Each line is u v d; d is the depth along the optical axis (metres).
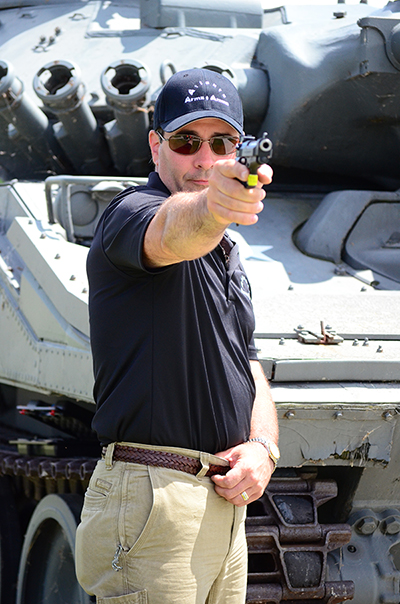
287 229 5.39
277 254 4.99
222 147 2.09
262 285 4.45
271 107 5.76
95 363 2.07
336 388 3.02
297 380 3.05
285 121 5.61
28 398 5.37
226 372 2.09
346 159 6.00
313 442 2.93
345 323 3.64
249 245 5.05
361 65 5.12
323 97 5.41
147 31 6.52
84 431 4.73
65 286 3.74
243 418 2.14
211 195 1.51
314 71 5.36
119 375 2.01
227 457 2.08
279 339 3.39
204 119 2.04
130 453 2.00
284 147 5.83
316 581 3.07
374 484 3.39
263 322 3.56
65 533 3.87
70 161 6.24
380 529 3.52
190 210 1.59
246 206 1.49
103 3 7.21
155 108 2.16
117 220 1.87
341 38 5.41
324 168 6.11
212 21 6.56
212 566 2.03
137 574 1.94
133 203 1.88
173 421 1.99
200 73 2.09
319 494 3.28
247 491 2.08
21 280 4.33
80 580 2.08
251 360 2.54
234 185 1.48
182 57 6.14
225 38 6.25
